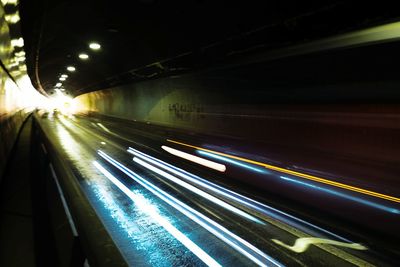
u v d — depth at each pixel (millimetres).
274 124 13586
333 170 9859
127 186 9547
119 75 24047
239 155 13938
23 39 11922
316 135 11586
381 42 6906
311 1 6980
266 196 8641
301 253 5398
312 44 8531
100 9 9500
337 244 5754
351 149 10188
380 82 8672
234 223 6707
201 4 8539
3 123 9148
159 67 17141
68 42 14547
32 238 4184
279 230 6379
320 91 10898
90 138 22406
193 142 18562
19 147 11438
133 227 6336
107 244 1948
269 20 8398
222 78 14758
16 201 5387
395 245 5594
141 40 13016
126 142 20219
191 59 13836
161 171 11820
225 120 16781
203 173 11492
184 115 20828
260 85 13352
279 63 10672
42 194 5582
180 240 5781
